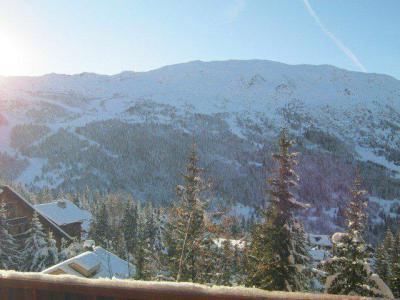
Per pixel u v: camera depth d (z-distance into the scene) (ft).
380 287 45.98
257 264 63.21
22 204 117.91
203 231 62.18
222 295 9.55
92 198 410.11
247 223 207.62
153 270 69.41
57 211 160.76
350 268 47.16
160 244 152.25
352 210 51.21
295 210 61.31
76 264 72.28
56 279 11.41
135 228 186.80
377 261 108.99
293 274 57.93
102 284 10.78
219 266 68.69
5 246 94.58
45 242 97.96
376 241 422.41
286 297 9.09
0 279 11.98
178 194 65.26
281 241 58.65
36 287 11.52
